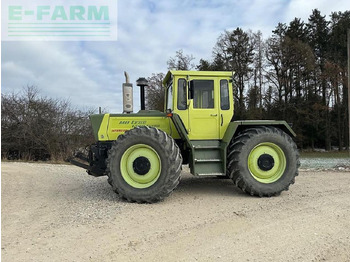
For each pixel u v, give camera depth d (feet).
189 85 17.94
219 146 18.07
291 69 97.60
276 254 9.77
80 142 53.01
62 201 17.10
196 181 23.02
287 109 96.89
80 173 29.32
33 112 52.80
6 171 29.07
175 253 9.90
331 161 40.01
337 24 103.30
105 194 18.72
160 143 16.28
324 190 18.92
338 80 94.17
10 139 52.37
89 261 9.35
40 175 27.76
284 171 17.53
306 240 10.84
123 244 10.61
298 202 15.93
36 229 12.23
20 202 17.01
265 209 14.69
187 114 18.20
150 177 16.58
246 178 17.13
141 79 20.77
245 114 92.89
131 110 19.72
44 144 52.08
